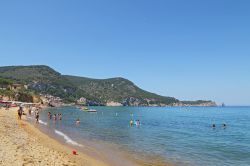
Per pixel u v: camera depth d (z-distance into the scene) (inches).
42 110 6963.6
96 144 1497.3
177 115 6914.4
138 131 2516.0
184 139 2066.9
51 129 2171.5
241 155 1408.7
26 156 784.3
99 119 4382.4
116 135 2060.8
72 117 4574.3
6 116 2699.3
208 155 1369.3
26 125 2118.6
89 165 913.5
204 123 4217.5
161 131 2645.2
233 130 3152.1
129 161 1077.1
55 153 973.8
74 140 1598.2
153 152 1327.5
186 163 1114.7
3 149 838.5
